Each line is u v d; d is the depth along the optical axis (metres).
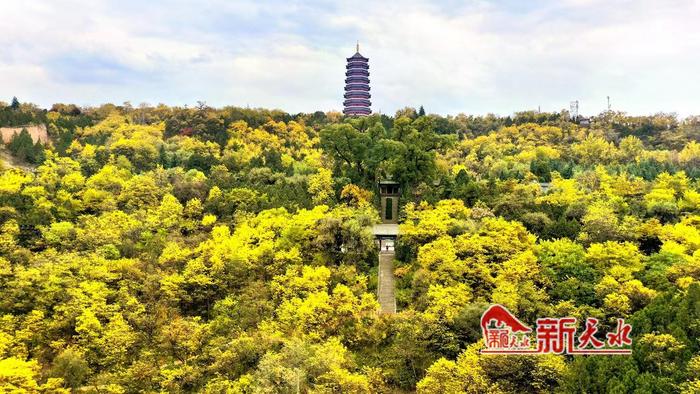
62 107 189.25
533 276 67.00
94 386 57.03
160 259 77.81
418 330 58.25
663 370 47.62
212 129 165.62
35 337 62.84
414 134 105.88
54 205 92.69
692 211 91.56
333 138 110.94
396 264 79.31
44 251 79.00
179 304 72.38
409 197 98.56
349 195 98.38
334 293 65.88
